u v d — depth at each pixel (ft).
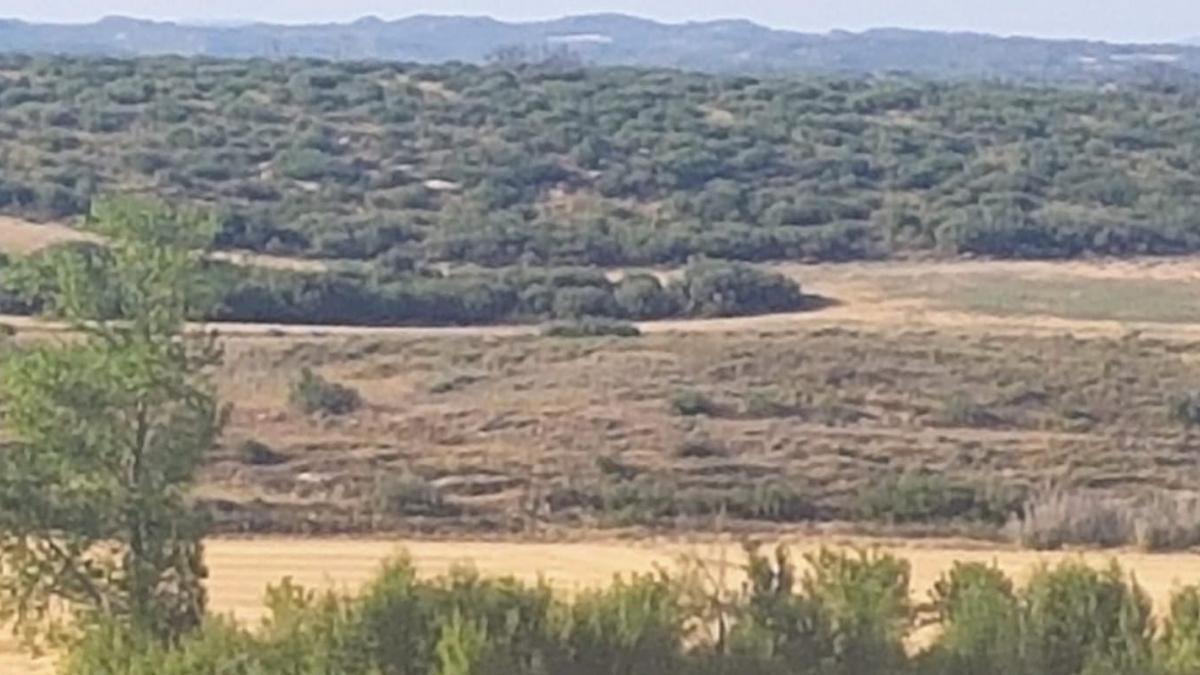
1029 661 102.42
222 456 238.48
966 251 424.46
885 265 413.59
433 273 356.59
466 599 95.30
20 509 109.09
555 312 345.72
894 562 106.32
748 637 98.94
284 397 269.44
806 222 433.07
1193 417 280.10
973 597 104.47
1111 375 293.64
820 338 305.94
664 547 203.92
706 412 274.57
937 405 281.13
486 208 425.69
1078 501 220.84
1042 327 335.67
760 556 123.95
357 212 412.57
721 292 356.59
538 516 224.12
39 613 109.81
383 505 221.25
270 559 189.88
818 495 233.76
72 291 111.45
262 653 93.35
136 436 111.14
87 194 397.19
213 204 395.34
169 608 110.22
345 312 332.19
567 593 105.19
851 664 100.27
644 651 96.02
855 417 277.03
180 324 112.47
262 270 336.08
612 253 401.49
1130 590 107.45
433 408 272.31
